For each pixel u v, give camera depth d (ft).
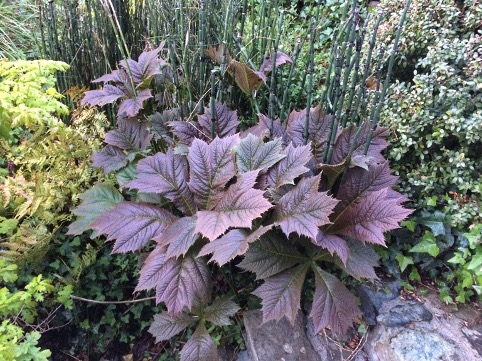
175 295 2.90
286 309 2.96
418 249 3.55
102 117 4.05
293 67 3.64
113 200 3.57
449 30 3.72
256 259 3.07
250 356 3.39
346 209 3.25
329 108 3.77
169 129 3.84
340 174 3.54
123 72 3.97
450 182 3.66
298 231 2.78
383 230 2.96
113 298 3.86
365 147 3.28
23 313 3.17
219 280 3.80
